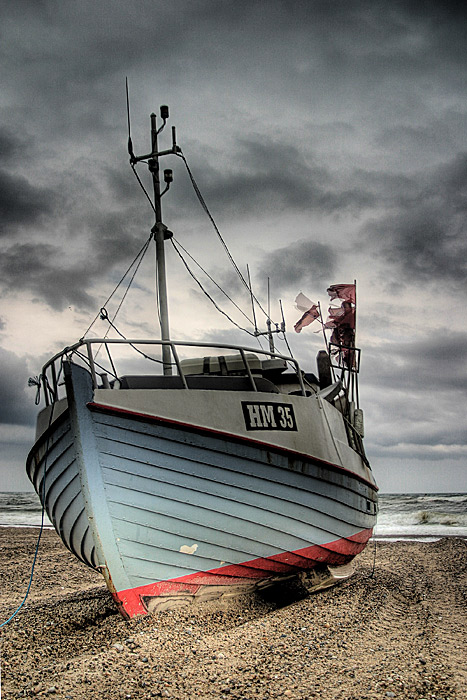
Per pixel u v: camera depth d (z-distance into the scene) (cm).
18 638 704
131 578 721
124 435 693
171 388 752
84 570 1429
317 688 529
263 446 779
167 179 998
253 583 837
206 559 761
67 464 738
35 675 561
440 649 665
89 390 702
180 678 548
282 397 841
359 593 975
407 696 507
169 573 743
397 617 844
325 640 691
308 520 846
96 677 548
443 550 1698
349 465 992
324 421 924
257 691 520
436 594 1038
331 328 1217
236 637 686
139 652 617
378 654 642
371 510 1109
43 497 844
